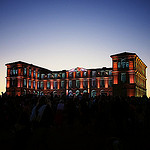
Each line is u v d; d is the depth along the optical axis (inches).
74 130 610.5
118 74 2960.1
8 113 561.0
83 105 681.0
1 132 534.9
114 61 3026.6
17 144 292.4
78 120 786.8
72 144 440.5
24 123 300.7
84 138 504.4
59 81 3831.2
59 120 605.3
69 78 3722.9
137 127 519.5
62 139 493.4
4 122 545.6
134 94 2807.6
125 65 2940.5
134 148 394.0
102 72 3501.5
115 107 522.3
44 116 354.6
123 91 2881.4
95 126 664.4
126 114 518.0
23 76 3607.3
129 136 497.4
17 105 698.8
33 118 369.1
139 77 3272.6
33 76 3880.4
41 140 307.9
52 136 530.6
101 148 409.7
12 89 3612.2
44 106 363.6
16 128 300.2
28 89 3698.3
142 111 520.4
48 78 3946.9
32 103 720.3
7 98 862.5
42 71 4148.6
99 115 635.5
